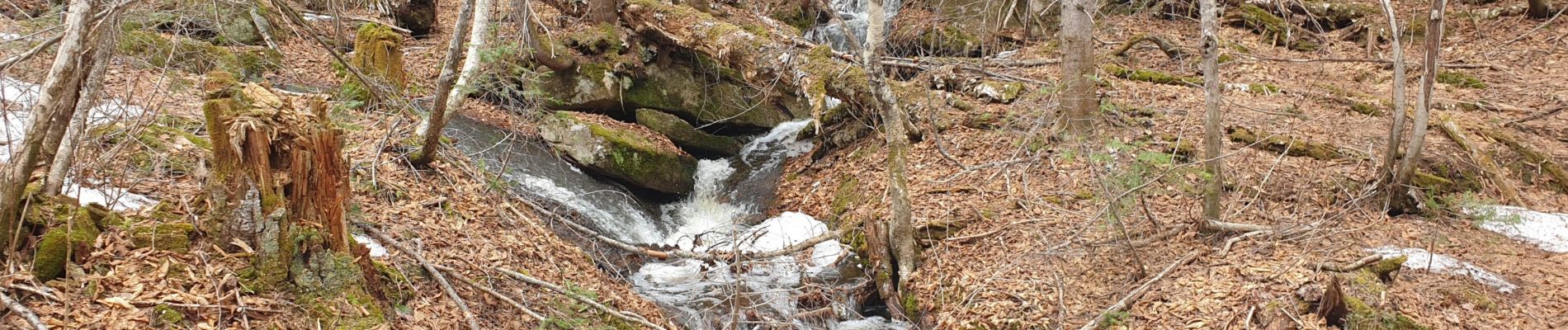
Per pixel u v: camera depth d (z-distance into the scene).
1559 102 11.91
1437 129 10.59
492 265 7.19
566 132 10.47
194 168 6.82
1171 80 12.75
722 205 11.23
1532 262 7.85
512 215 8.38
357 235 6.78
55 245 4.93
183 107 8.30
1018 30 15.28
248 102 5.18
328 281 5.34
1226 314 6.94
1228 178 9.40
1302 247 7.88
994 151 10.66
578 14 12.88
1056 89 10.35
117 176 6.42
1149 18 15.81
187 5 9.05
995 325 7.60
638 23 12.39
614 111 12.48
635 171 10.62
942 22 15.22
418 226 7.44
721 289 8.20
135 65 7.96
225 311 4.99
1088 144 9.48
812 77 10.57
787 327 7.77
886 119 8.20
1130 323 7.16
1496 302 7.09
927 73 12.43
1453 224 8.55
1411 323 6.63
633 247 8.80
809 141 12.20
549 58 11.55
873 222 8.70
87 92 5.29
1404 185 8.77
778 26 12.73
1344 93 12.03
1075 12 10.24
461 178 8.76
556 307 6.90
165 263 5.12
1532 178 9.87
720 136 12.71
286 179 5.25
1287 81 13.05
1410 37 14.79
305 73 10.88
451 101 8.35
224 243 5.27
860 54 8.16
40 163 6.16
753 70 11.20
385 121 9.45
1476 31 14.88
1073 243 8.47
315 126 5.31
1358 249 7.82
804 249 9.13
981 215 9.29
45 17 7.34
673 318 7.58
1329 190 9.19
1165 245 8.18
